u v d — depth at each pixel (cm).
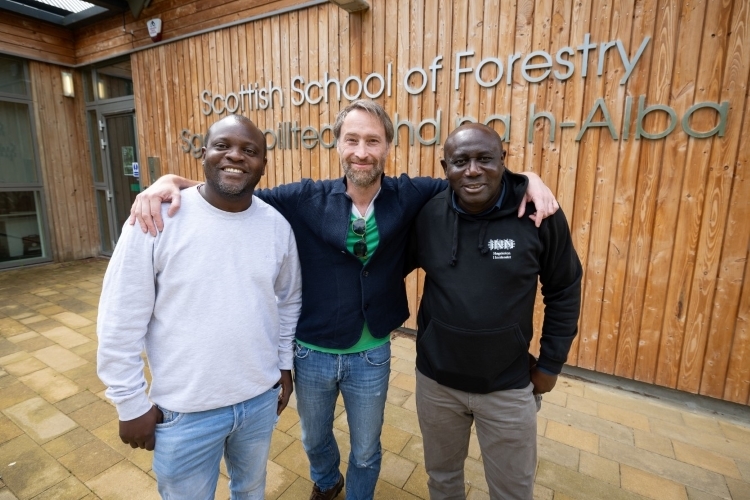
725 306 250
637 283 271
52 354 328
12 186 553
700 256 252
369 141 145
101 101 583
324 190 156
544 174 287
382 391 164
